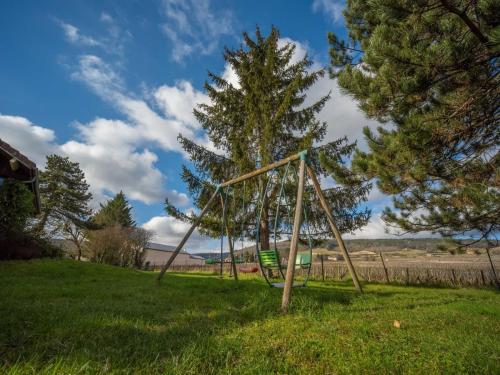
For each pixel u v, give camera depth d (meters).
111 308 3.23
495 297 5.86
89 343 2.08
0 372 1.55
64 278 6.77
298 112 12.41
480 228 6.45
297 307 3.56
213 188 11.88
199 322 2.80
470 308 3.79
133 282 6.34
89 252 28.50
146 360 1.83
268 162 11.12
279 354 2.01
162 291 4.88
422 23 3.77
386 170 5.65
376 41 3.88
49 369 1.61
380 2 3.70
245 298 4.21
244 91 12.89
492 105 4.57
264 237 11.60
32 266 7.96
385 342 2.24
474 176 5.43
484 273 9.23
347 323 2.79
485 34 3.46
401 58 3.77
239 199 11.55
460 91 4.34
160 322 2.81
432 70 3.76
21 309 2.88
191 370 1.70
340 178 6.69
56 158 31.16
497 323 2.96
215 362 1.86
